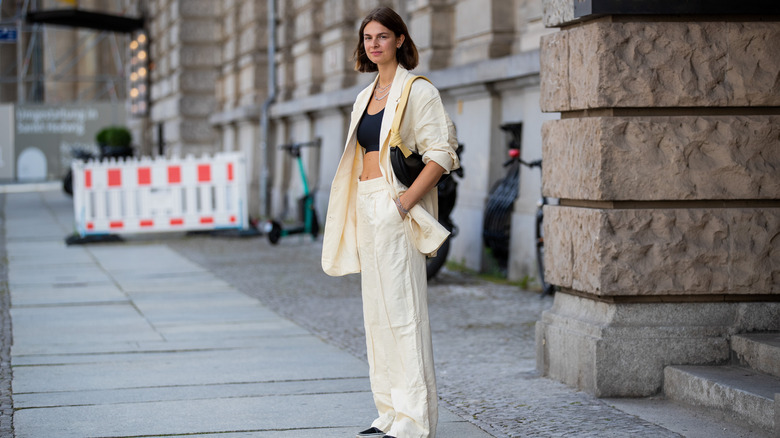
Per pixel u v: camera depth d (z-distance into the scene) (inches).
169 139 1220.5
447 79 538.9
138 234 782.5
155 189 711.7
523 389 247.8
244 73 1020.5
